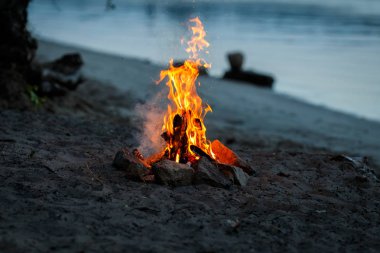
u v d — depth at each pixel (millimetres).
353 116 20719
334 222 6691
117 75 23062
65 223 5848
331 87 26594
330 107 22312
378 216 7082
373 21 52438
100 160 8336
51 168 7633
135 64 27141
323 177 8516
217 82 26078
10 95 12430
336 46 39219
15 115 11109
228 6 68812
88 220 5988
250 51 37062
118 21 52281
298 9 64188
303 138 16438
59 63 15461
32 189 6793
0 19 12836
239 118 18672
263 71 30500
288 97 24016
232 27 48969
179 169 7461
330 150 14828
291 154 9719
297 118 19688
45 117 11273
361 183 8352
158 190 7184
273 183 8023
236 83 26797
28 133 9695
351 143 16250
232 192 7445
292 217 6691
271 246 5812
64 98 14656
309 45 39781
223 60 33531
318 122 19266
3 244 5184
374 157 14469
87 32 44031
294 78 28844
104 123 11562
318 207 7176
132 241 5562
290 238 6082
